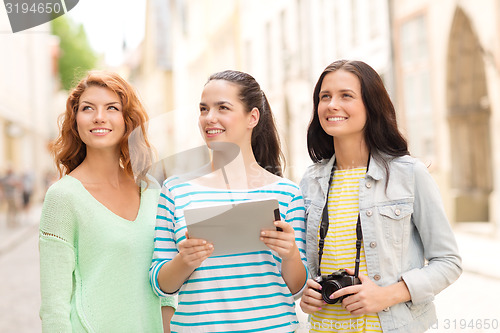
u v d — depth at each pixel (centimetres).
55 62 3072
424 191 209
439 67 1026
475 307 462
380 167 215
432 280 202
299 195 223
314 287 205
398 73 1075
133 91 224
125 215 219
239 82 215
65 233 204
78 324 203
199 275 204
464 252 765
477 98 1030
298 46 1290
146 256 218
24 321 552
